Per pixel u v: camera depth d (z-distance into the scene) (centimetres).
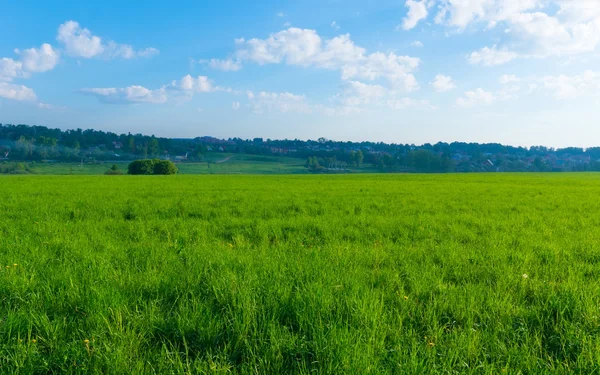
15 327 380
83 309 435
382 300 448
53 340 366
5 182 3856
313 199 2197
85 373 312
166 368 319
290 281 523
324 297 450
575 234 1067
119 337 359
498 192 2955
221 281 503
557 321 421
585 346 359
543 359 354
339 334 361
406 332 393
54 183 3784
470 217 1409
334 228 1117
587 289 516
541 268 667
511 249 835
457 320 433
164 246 818
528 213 1602
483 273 626
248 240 937
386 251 807
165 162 10388
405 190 3109
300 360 340
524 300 496
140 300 459
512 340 385
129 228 1084
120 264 650
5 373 314
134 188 3150
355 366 313
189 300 465
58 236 921
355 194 2645
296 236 999
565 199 2320
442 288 527
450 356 340
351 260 695
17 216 1352
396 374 314
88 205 1731
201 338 369
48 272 569
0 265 594
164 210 1562
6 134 19700
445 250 805
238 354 354
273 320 397
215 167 16412
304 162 19150
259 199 2177
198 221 1268
